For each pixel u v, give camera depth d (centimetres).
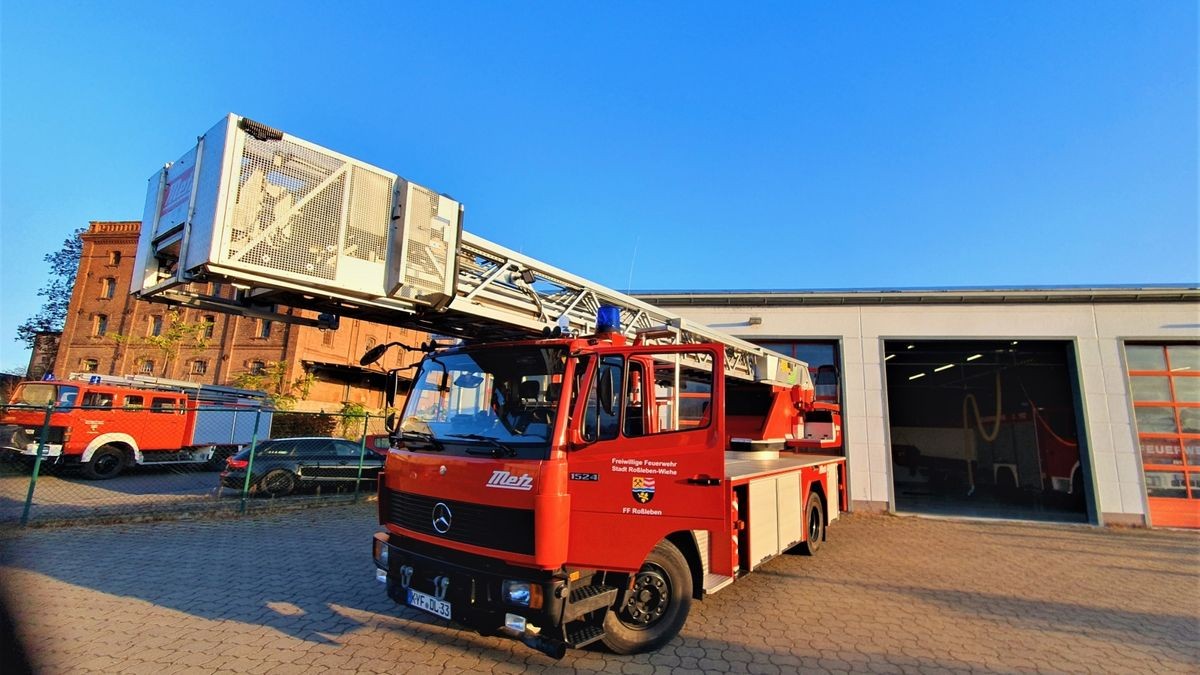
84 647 437
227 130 350
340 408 2806
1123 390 1314
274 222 364
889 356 1602
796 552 809
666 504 410
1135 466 1278
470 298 493
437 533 426
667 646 475
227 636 468
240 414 1877
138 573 645
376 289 416
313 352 3170
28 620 490
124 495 1221
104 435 1462
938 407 2073
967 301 1407
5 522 882
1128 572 818
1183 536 1153
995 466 1862
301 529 939
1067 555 935
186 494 1262
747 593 644
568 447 405
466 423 452
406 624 504
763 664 445
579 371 426
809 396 1078
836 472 959
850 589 672
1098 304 1357
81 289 3688
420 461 451
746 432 924
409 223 429
